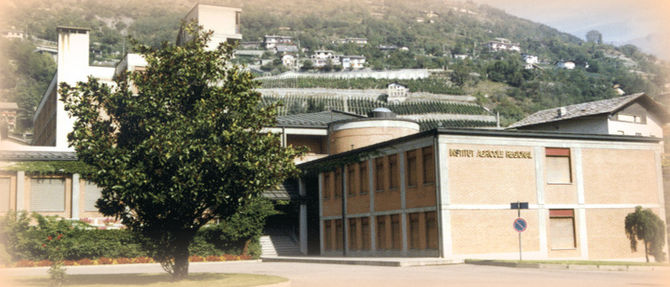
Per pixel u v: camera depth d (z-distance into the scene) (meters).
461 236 31.14
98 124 20.23
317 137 58.12
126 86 20.52
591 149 35.00
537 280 19.52
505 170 32.59
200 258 40.50
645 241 34.84
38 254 36.84
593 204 34.56
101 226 42.22
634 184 35.94
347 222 41.38
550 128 54.44
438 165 31.31
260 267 32.03
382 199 36.94
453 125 158.25
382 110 54.44
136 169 18.81
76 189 43.34
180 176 19.14
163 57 20.73
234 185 20.25
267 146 20.84
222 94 20.19
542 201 33.19
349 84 182.88
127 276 23.77
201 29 21.92
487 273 22.89
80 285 18.64
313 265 32.47
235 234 41.44
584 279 19.86
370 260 30.48
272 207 43.53
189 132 19.20
